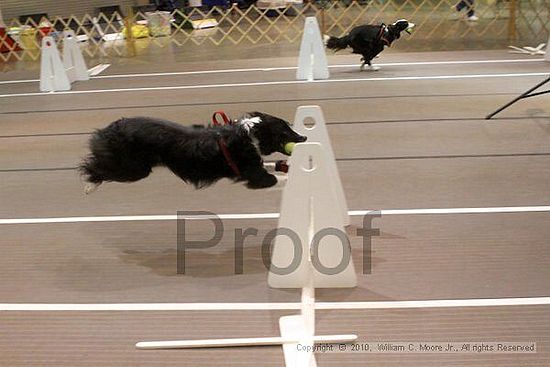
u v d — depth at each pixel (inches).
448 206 218.2
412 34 647.1
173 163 169.5
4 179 272.5
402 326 149.9
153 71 515.2
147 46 674.2
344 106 362.3
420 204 221.3
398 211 216.4
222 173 167.3
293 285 170.1
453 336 145.3
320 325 151.6
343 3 940.0
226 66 518.0
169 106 386.9
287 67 495.2
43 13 791.1
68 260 194.1
